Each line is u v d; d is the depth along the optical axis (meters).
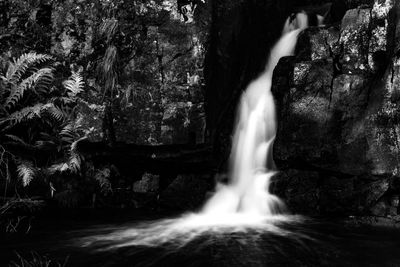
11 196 6.61
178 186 7.10
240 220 6.12
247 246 4.89
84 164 6.99
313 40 6.71
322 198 6.27
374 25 6.23
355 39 6.38
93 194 7.07
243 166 7.11
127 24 6.85
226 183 7.23
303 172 6.43
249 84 7.86
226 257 4.54
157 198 7.15
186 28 6.95
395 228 5.58
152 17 6.89
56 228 5.70
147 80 6.91
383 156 5.96
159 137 6.90
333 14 8.05
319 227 5.66
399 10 5.94
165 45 6.91
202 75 6.98
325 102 6.33
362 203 6.03
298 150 6.35
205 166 7.30
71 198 6.87
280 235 5.32
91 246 4.93
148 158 7.08
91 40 6.86
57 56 6.88
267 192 6.52
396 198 5.97
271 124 6.98
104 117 6.79
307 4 9.28
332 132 6.27
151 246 4.92
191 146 7.07
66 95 6.92
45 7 6.82
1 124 6.60
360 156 6.10
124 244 5.00
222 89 7.61
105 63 6.76
